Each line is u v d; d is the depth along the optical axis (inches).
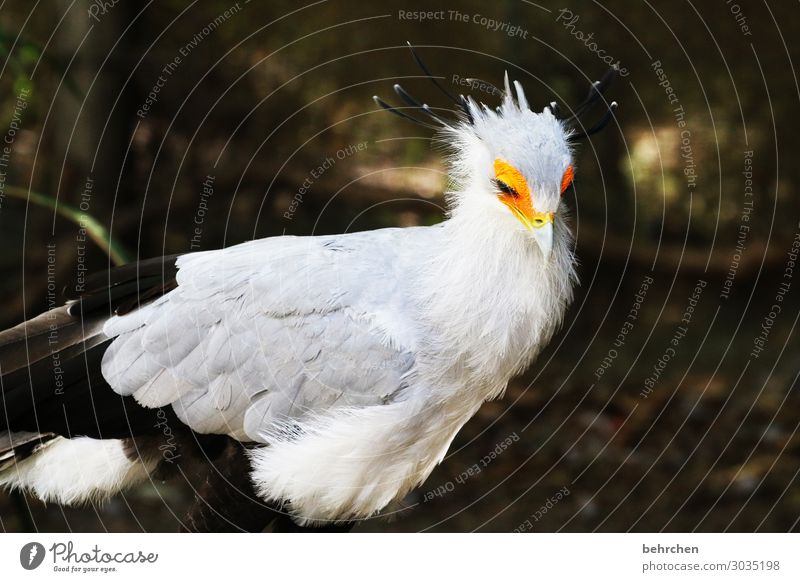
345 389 259.0
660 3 564.4
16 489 296.4
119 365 265.1
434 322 254.4
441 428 263.0
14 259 506.6
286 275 265.1
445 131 273.0
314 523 272.2
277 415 261.7
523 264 247.3
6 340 265.1
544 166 233.5
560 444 461.1
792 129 585.9
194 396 264.1
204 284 269.9
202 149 562.9
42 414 262.5
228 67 559.5
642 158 605.6
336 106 590.6
